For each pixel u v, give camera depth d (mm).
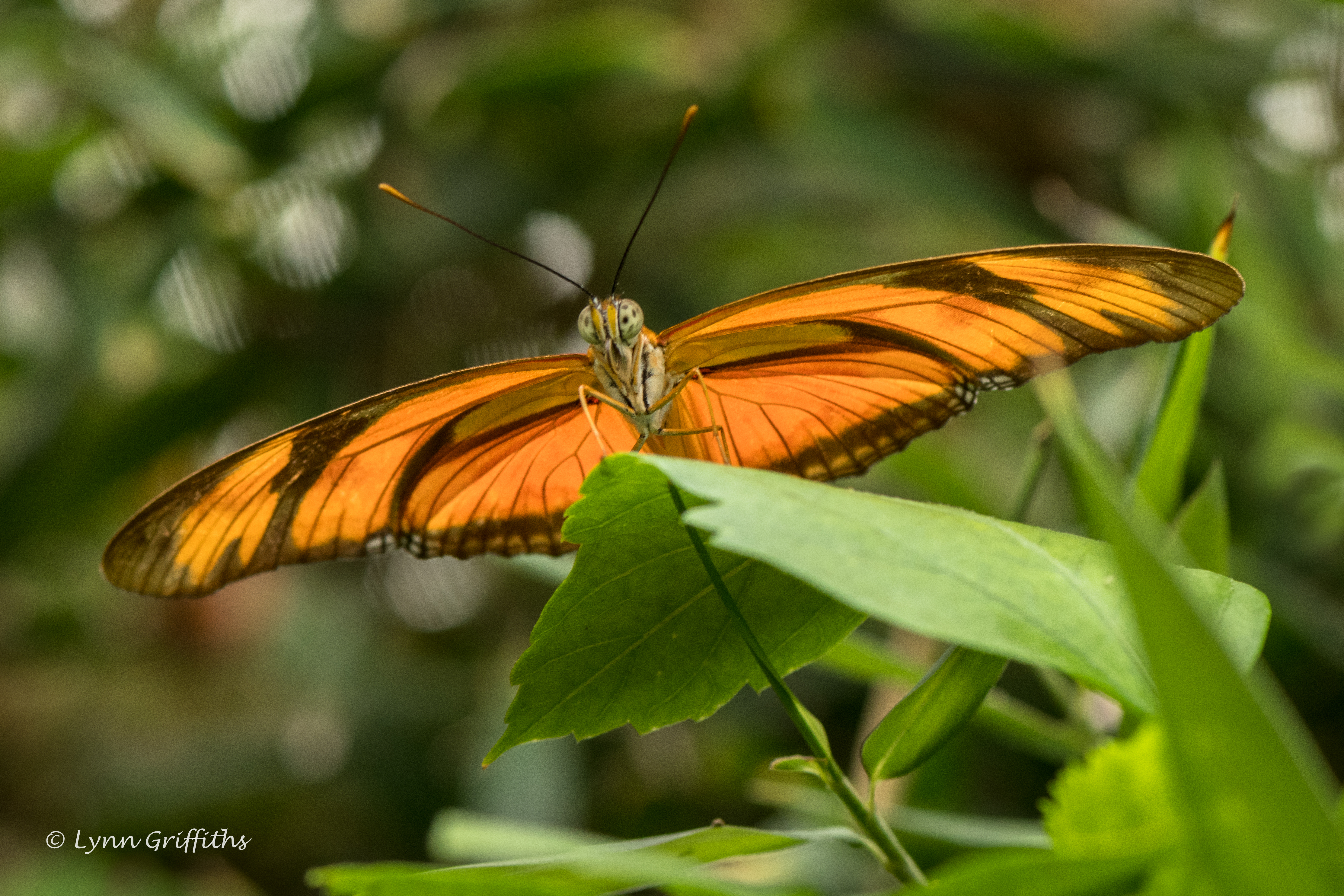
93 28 839
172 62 839
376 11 864
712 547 536
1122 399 648
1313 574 637
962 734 600
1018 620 514
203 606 1013
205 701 1007
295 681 979
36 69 804
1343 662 613
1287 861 388
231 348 899
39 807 929
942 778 600
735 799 791
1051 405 564
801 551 513
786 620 542
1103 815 448
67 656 1024
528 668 540
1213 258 551
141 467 911
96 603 1026
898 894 512
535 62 782
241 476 562
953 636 490
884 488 706
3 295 920
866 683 712
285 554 569
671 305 895
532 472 577
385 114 865
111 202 864
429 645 989
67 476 877
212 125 780
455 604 978
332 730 933
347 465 567
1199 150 723
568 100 839
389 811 887
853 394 576
